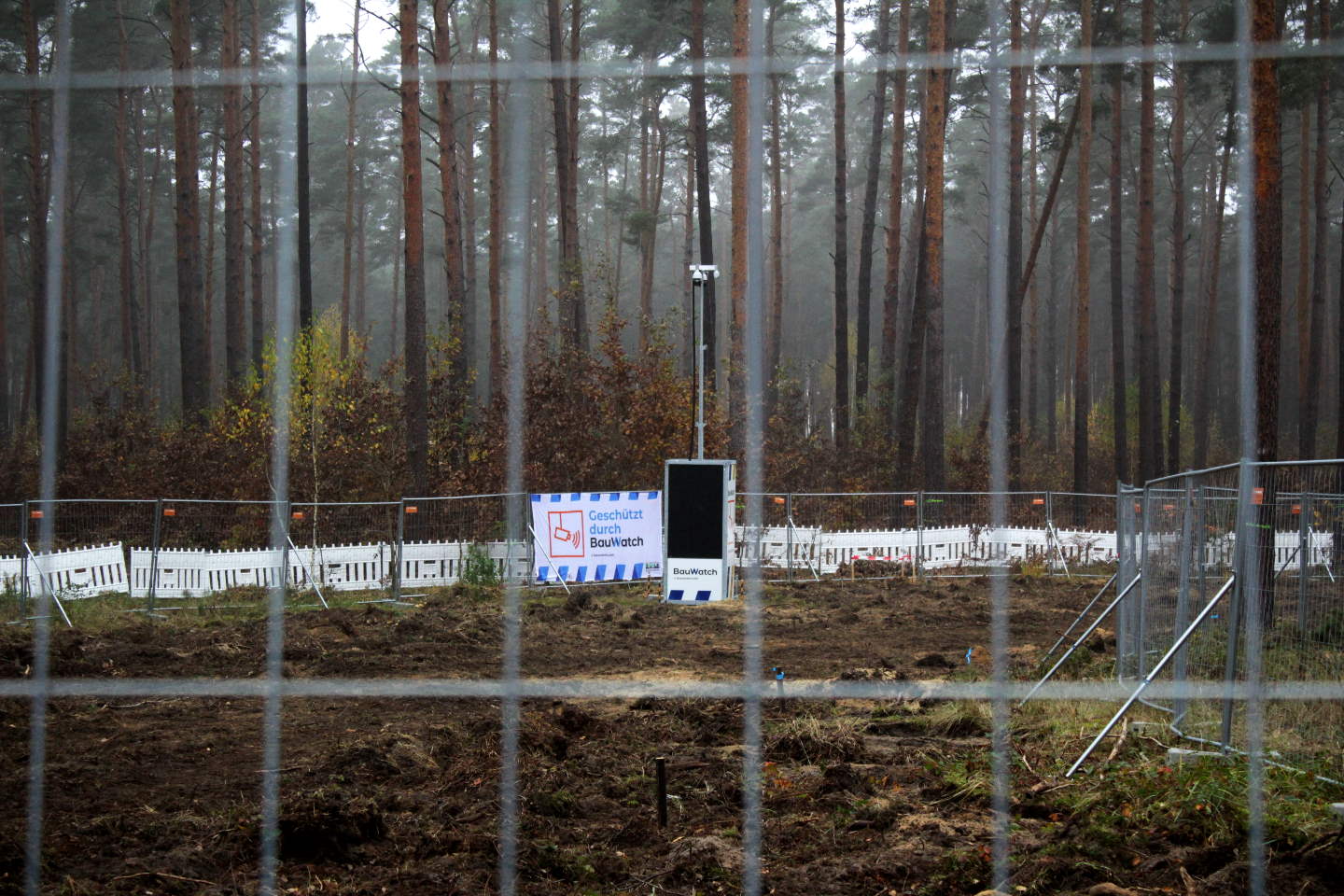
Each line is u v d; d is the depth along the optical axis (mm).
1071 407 52625
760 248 24094
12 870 5727
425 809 6801
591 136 52594
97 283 58406
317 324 26547
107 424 27188
